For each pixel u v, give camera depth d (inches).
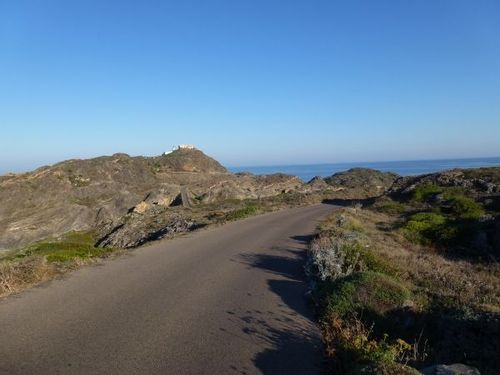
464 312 317.1
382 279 370.3
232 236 786.2
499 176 1631.4
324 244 603.5
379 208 1414.9
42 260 490.3
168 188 1918.1
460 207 1232.8
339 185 3046.3
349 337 280.1
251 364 260.4
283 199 1907.0
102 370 246.8
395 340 296.5
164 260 558.9
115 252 633.0
